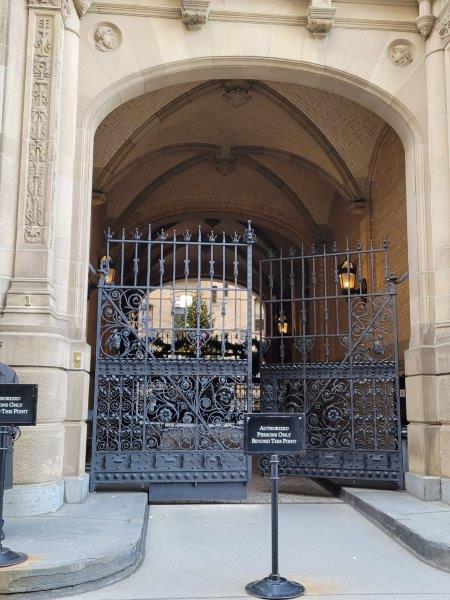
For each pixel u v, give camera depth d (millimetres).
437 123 8406
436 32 8617
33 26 7488
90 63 8328
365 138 13094
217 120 14102
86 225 7957
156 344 9953
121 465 7848
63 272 7496
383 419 8648
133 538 5336
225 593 4574
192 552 5672
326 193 16453
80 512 6523
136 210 17156
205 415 8125
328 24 8672
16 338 6656
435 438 7801
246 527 6656
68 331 7535
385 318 9484
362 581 4895
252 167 16312
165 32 8586
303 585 4762
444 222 8156
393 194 12156
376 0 8867
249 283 8297
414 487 7789
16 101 7266
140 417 8188
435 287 8164
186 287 8312
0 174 6969
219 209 17750
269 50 8734
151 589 4672
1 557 4625
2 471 4789
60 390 6938
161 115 13070
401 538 6043
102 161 13461
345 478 8391
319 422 9211
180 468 7902
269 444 4754
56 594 4492
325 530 6566
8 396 4812
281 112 13469
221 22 8719
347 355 8609
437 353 7887
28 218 7125
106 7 8453
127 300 8312
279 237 20578
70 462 7301
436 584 4848
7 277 6957
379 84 8797
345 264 12953
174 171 16141
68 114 7785
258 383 10562
